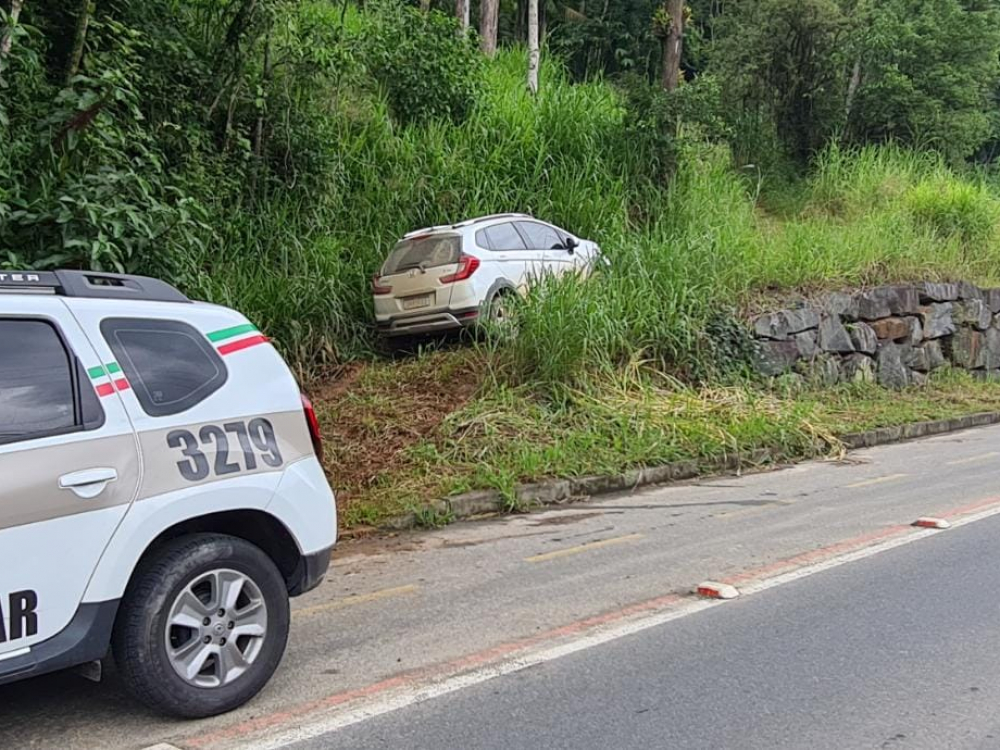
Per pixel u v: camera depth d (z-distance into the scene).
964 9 26.27
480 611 5.85
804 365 14.79
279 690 4.57
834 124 23.23
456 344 12.71
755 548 7.28
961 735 4.07
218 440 4.29
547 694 4.53
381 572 6.89
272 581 4.41
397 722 4.21
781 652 5.06
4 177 7.86
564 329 11.41
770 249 16.17
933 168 23.17
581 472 9.79
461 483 9.02
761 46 22.50
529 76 19.00
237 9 13.16
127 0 11.65
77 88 9.37
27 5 10.61
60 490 3.76
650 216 16.44
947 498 9.02
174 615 4.07
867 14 23.50
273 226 12.77
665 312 12.94
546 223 13.64
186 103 12.31
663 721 4.22
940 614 5.64
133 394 4.10
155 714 4.27
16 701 4.45
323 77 14.58
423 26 16.61
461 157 15.48
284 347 11.89
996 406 16.06
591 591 6.23
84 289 4.23
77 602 3.79
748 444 11.36
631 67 29.53
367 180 14.38
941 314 17.58
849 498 9.24
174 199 10.57
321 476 4.75
